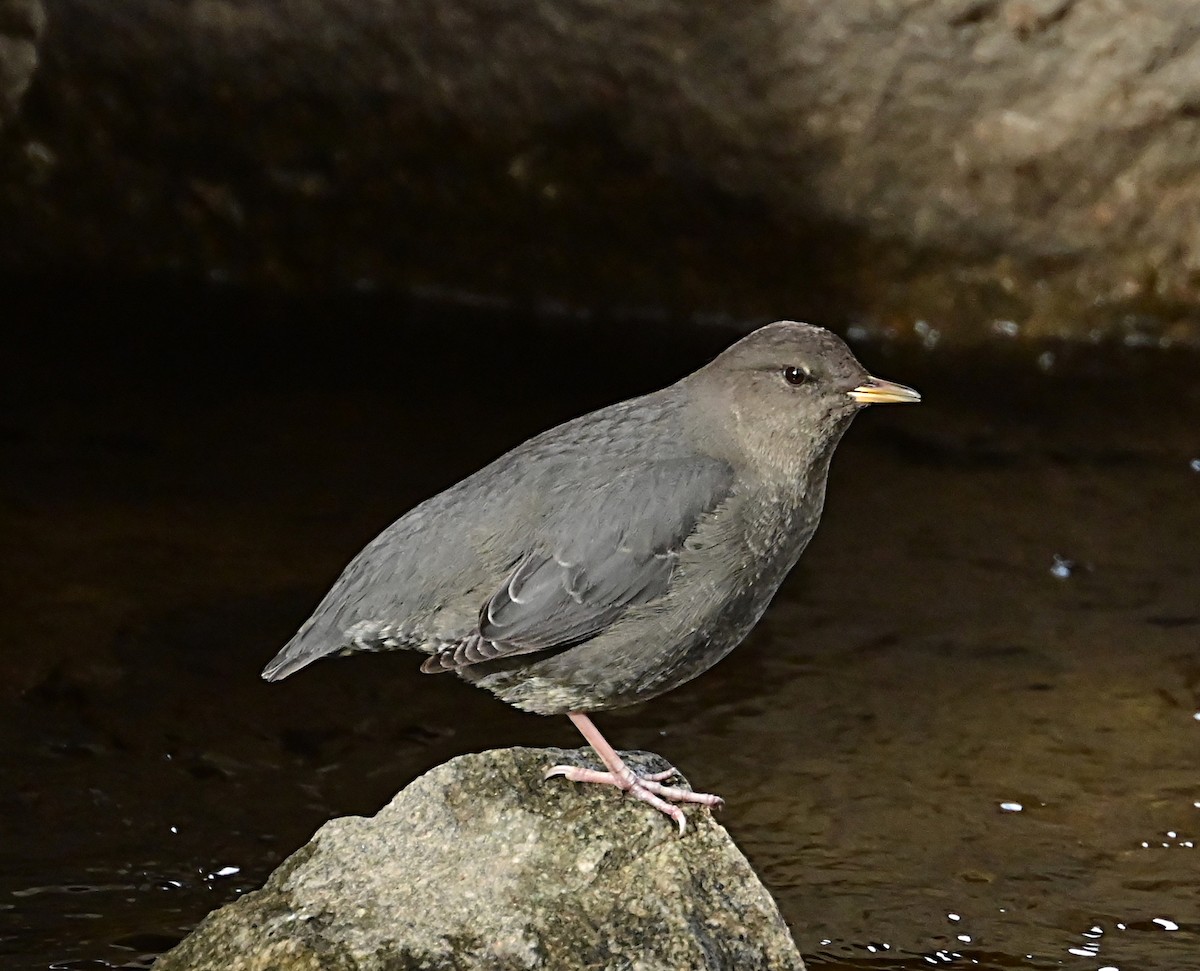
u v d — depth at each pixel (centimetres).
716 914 659
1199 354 1462
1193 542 1186
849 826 903
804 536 735
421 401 1391
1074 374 1438
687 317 1538
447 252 1566
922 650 1076
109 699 1003
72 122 1551
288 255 1589
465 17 1441
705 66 1412
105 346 1475
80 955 791
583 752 729
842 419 718
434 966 624
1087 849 879
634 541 696
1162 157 1410
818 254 1476
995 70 1391
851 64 1392
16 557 1134
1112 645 1073
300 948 631
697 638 718
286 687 1038
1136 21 1372
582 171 1487
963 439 1339
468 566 693
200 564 1141
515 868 668
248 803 924
